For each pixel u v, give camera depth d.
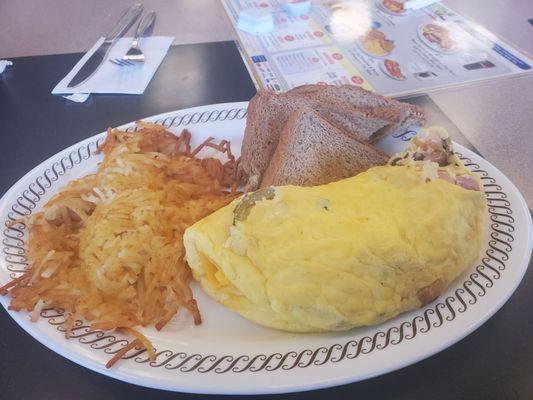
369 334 0.23
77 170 0.35
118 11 0.64
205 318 0.25
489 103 0.40
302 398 0.21
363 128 0.32
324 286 0.22
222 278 0.25
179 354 0.23
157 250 0.28
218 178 0.35
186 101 0.45
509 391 0.21
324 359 0.21
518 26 0.53
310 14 0.57
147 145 0.36
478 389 0.21
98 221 0.29
